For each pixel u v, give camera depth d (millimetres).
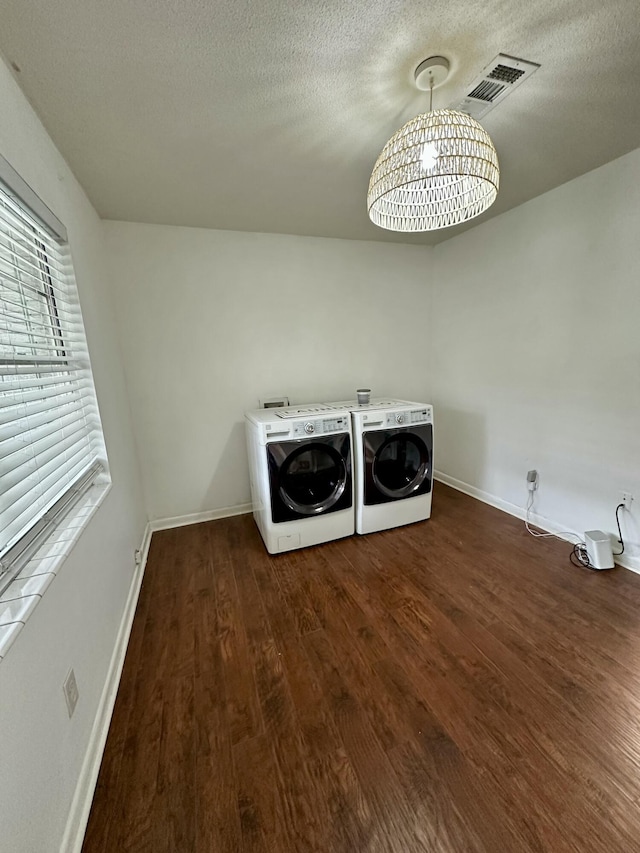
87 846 999
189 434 2938
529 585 2061
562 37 1186
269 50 1196
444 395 3580
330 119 1562
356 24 1109
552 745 1223
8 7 1006
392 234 3068
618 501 2203
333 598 2012
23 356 1226
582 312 2295
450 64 1280
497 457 3041
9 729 784
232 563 2395
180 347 2814
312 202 2363
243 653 1655
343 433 2557
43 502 1234
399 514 2770
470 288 3139
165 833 1024
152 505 2900
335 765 1186
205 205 2354
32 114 1376
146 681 1523
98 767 1189
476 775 1144
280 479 2398
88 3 1010
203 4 1030
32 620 928
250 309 2967
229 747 1249
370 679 1501
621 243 2055
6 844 729
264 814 1062
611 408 2193
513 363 2812
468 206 1584
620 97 1496
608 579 2092
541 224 2486
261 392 3100
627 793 1082
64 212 1656
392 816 1049
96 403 1765
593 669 1510
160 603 2020
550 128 1716
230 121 1554
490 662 1562
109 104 1411
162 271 2688
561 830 1003
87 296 1873
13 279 1185
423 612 1878
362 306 3338
